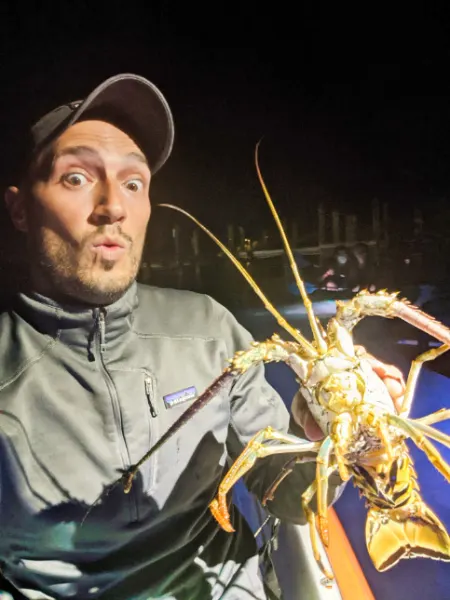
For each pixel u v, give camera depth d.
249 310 2.95
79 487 0.53
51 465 0.52
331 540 0.81
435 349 0.55
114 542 0.55
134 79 0.54
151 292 0.66
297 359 0.53
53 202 0.52
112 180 0.53
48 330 0.55
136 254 0.56
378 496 0.57
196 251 4.67
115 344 0.56
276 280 3.85
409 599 0.87
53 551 0.53
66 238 0.53
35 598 0.53
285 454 0.63
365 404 0.49
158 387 0.58
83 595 0.54
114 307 0.55
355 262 3.54
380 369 0.56
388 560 0.60
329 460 0.52
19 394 0.52
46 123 0.52
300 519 0.63
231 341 0.65
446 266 3.78
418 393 1.62
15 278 0.58
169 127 0.58
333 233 4.87
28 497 0.51
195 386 0.60
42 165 0.53
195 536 0.59
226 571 0.60
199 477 0.59
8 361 0.54
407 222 4.87
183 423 0.50
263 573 0.68
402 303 0.51
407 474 0.57
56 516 0.52
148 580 0.56
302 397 0.56
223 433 0.61
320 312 2.69
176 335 0.62
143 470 0.55
